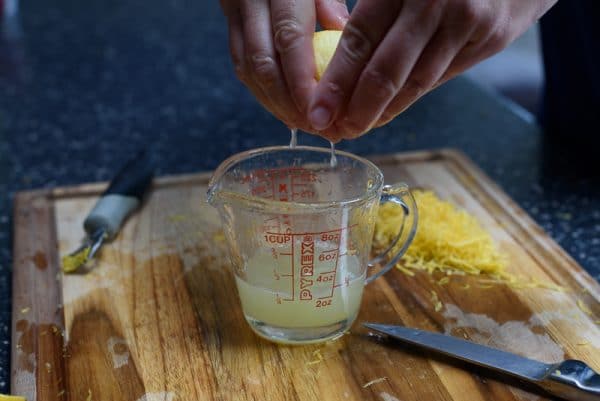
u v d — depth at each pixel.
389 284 0.51
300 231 0.42
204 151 0.73
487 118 0.80
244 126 0.79
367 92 0.38
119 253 0.55
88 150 0.73
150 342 0.46
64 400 0.41
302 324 0.44
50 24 1.17
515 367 0.41
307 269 0.43
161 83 0.92
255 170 0.49
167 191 0.63
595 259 0.55
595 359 0.44
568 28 0.71
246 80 0.45
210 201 0.44
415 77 0.40
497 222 0.58
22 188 0.66
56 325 0.47
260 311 0.45
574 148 0.73
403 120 0.80
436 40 0.38
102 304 0.49
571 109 0.74
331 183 0.49
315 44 0.43
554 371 0.40
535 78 1.11
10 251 0.57
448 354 0.43
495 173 0.68
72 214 0.60
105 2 1.31
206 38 1.11
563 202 0.63
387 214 0.58
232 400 0.41
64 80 0.93
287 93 0.42
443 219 0.56
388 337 0.46
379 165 0.67
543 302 0.49
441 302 0.49
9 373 0.45
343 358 0.44
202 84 0.91
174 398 0.41
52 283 0.51
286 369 0.43
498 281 0.51
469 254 0.53
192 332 0.47
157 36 1.12
